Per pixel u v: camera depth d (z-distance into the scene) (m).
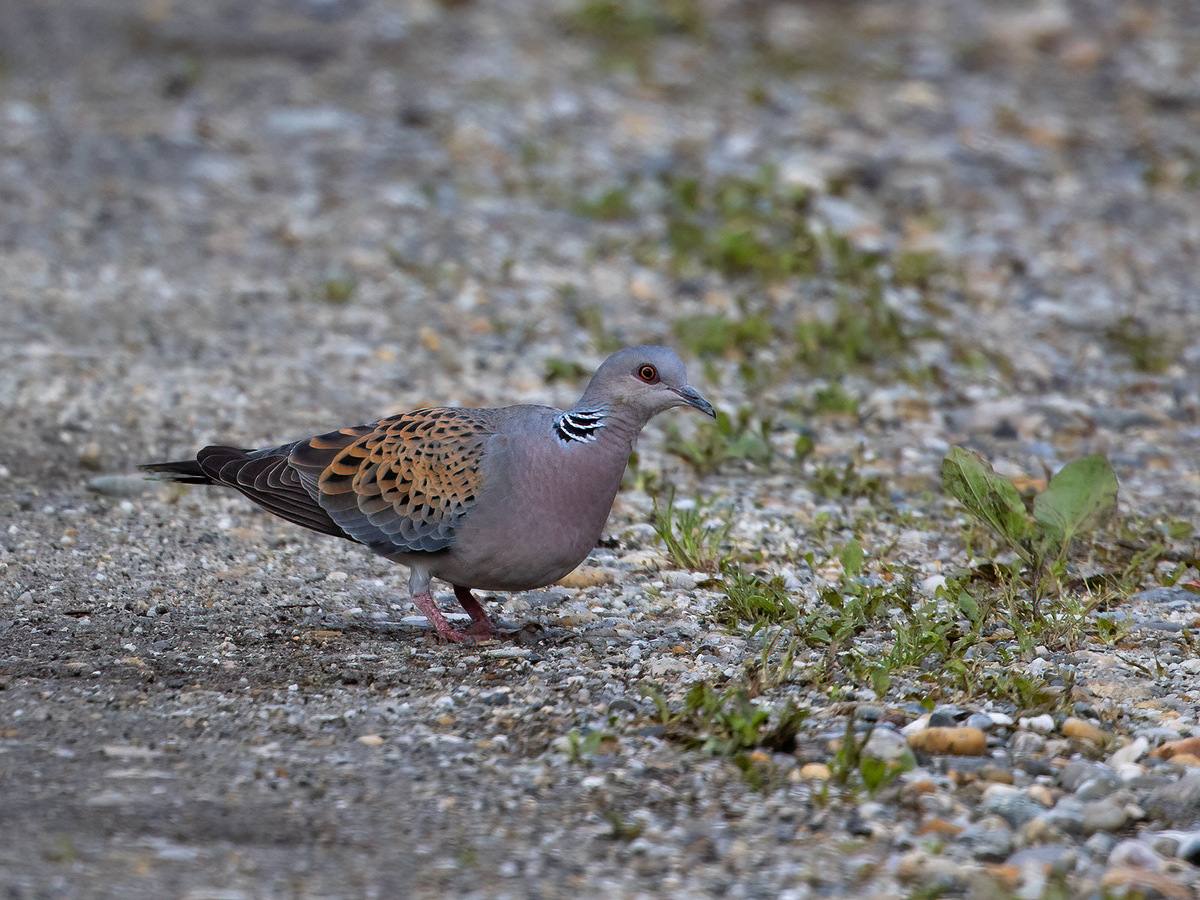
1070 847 6.77
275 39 26.41
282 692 8.37
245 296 16.44
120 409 13.42
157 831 6.58
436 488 8.81
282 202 19.30
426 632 9.46
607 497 8.88
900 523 11.56
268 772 7.29
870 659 8.84
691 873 6.39
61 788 6.98
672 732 7.77
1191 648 9.09
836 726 7.95
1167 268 18.25
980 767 7.47
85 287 16.44
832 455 13.20
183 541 10.92
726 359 15.46
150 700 8.19
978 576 10.22
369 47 26.16
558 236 18.53
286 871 6.26
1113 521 11.46
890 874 6.40
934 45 26.81
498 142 21.58
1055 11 28.52
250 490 9.27
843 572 10.38
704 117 23.00
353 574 10.55
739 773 7.36
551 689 8.47
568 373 14.56
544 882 6.27
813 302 16.88
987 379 15.06
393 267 17.44
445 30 27.19
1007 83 24.95
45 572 10.18
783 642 9.20
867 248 18.12
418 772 7.32
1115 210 19.91
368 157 20.97
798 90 24.47
